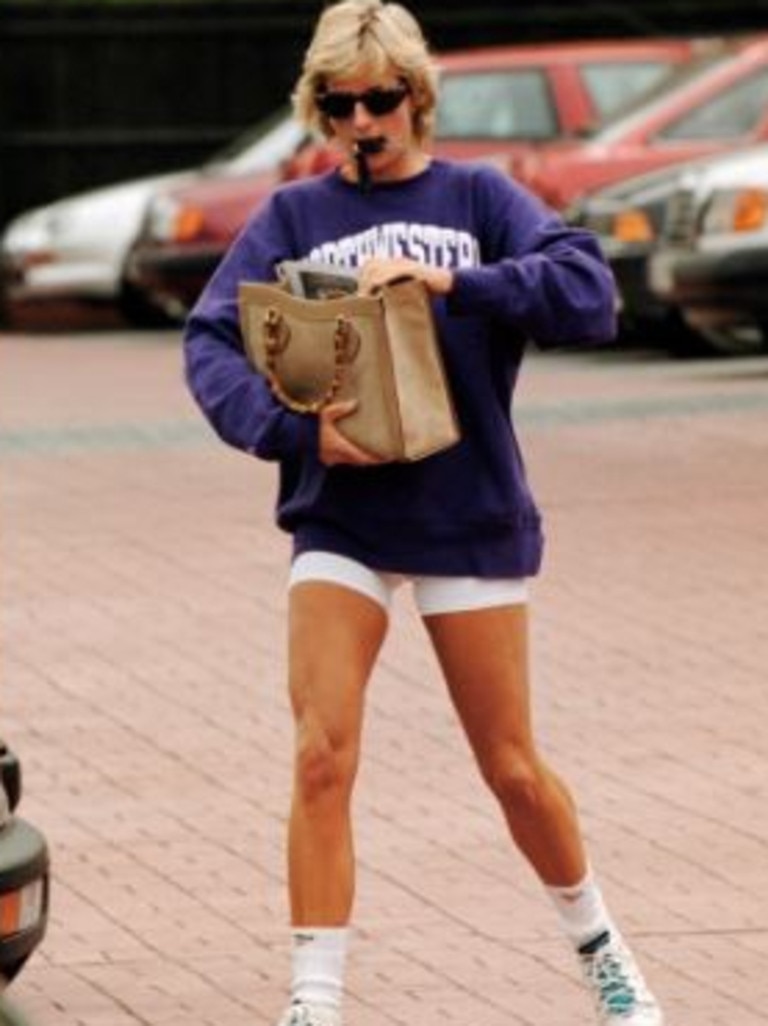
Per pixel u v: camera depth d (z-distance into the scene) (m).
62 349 51.88
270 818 18.92
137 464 34.78
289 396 13.55
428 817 18.84
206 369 13.86
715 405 38.88
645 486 31.80
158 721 21.64
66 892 17.30
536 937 16.33
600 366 44.91
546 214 13.95
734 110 47.31
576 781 19.73
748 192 41.97
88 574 27.47
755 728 21.20
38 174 61.16
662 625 24.72
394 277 13.30
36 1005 15.20
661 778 19.83
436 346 13.41
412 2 60.72
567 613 25.20
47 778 20.02
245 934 16.45
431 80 13.88
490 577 13.77
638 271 44.38
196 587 26.75
